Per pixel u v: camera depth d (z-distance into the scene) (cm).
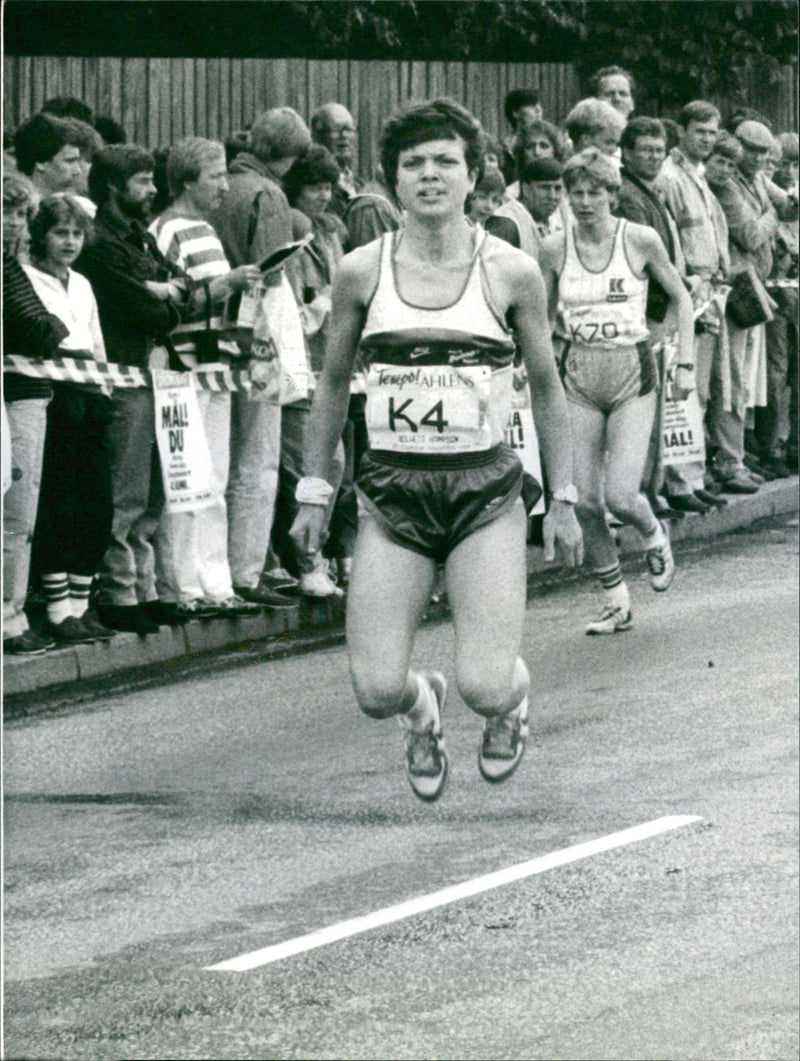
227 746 1973
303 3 3809
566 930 1429
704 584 2809
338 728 2048
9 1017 1277
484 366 1338
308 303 2514
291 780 1848
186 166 2306
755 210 3319
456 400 1338
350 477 2609
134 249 2244
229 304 2322
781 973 1344
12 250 2102
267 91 3700
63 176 2295
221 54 3769
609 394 2403
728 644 2403
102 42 3647
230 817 1730
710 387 3309
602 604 2666
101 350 2217
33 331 2102
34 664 2189
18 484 2142
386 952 1395
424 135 1305
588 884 1527
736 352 3319
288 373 2389
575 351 2388
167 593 2375
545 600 2706
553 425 1436
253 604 2431
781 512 3409
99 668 2262
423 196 1307
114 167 2250
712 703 2106
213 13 3741
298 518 1420
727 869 1555
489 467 1353
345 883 1545
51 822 1714
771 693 2147
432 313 1331
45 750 1953
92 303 2212
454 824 1697
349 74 3819
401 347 1334
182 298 2280
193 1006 1300
